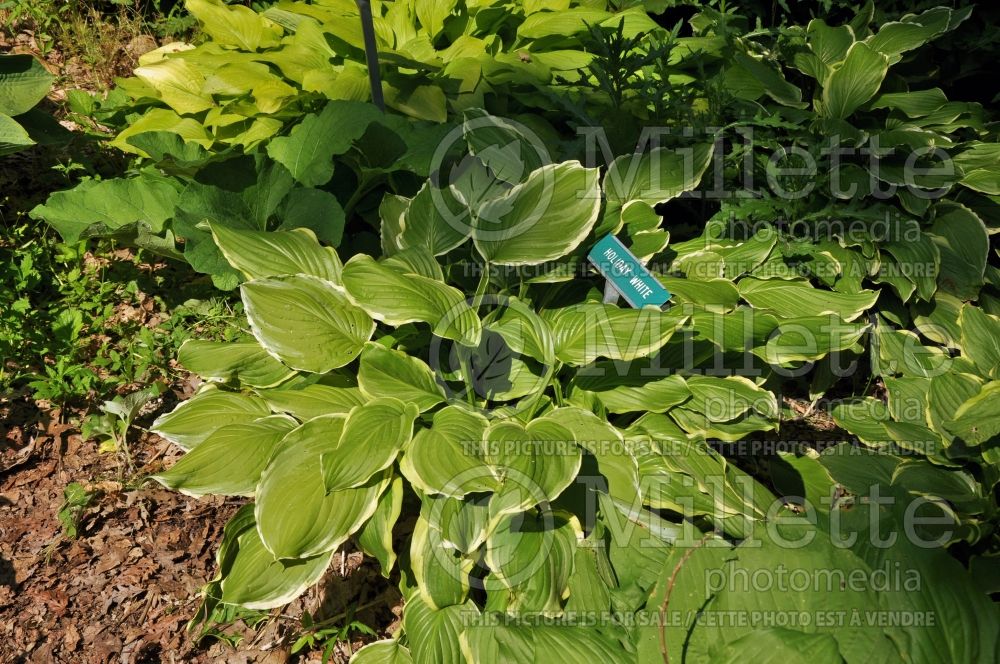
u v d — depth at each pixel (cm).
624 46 156
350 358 120
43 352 147
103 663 118
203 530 132
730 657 101
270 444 119
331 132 141
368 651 115
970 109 168
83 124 179
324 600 125
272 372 127
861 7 184
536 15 177
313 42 172
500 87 166
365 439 112
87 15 217
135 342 152
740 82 165
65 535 129
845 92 160
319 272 129
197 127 162
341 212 138
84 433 139
